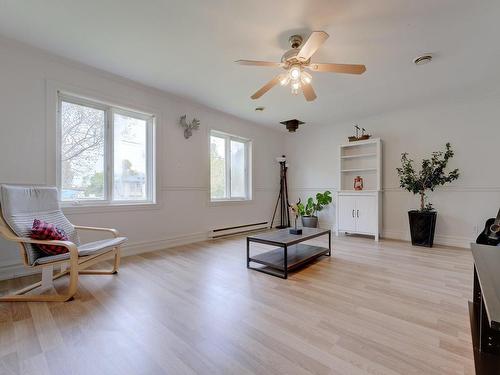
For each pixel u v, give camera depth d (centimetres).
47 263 207
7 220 212
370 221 448
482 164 380
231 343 150
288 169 610
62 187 293
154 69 301
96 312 187
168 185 387
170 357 138
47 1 192
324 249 339
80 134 308
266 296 215
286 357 138
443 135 410
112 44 250
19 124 257
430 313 185
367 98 389
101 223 316
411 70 295
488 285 106
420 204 428
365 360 136
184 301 205
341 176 509
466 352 142
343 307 195
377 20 209
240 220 512
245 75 315
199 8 198
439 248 383
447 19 207
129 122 355
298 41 234
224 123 476
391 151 461
